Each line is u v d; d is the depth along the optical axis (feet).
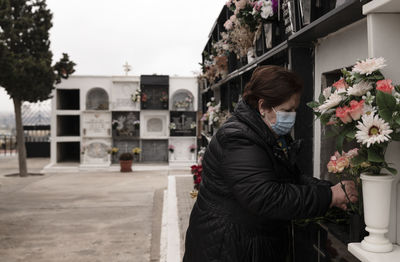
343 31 5.77
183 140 44.39
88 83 43.47
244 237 4.19
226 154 4.04
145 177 34.71
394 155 3.65
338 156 4.37
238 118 4.19
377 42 3.69
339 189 4.04
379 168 3.59
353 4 4.49
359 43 5.31
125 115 44.04
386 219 3.55
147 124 44.75
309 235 5.25
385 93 3.27
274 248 4.36
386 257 3.44
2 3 33.99
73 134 47.83
